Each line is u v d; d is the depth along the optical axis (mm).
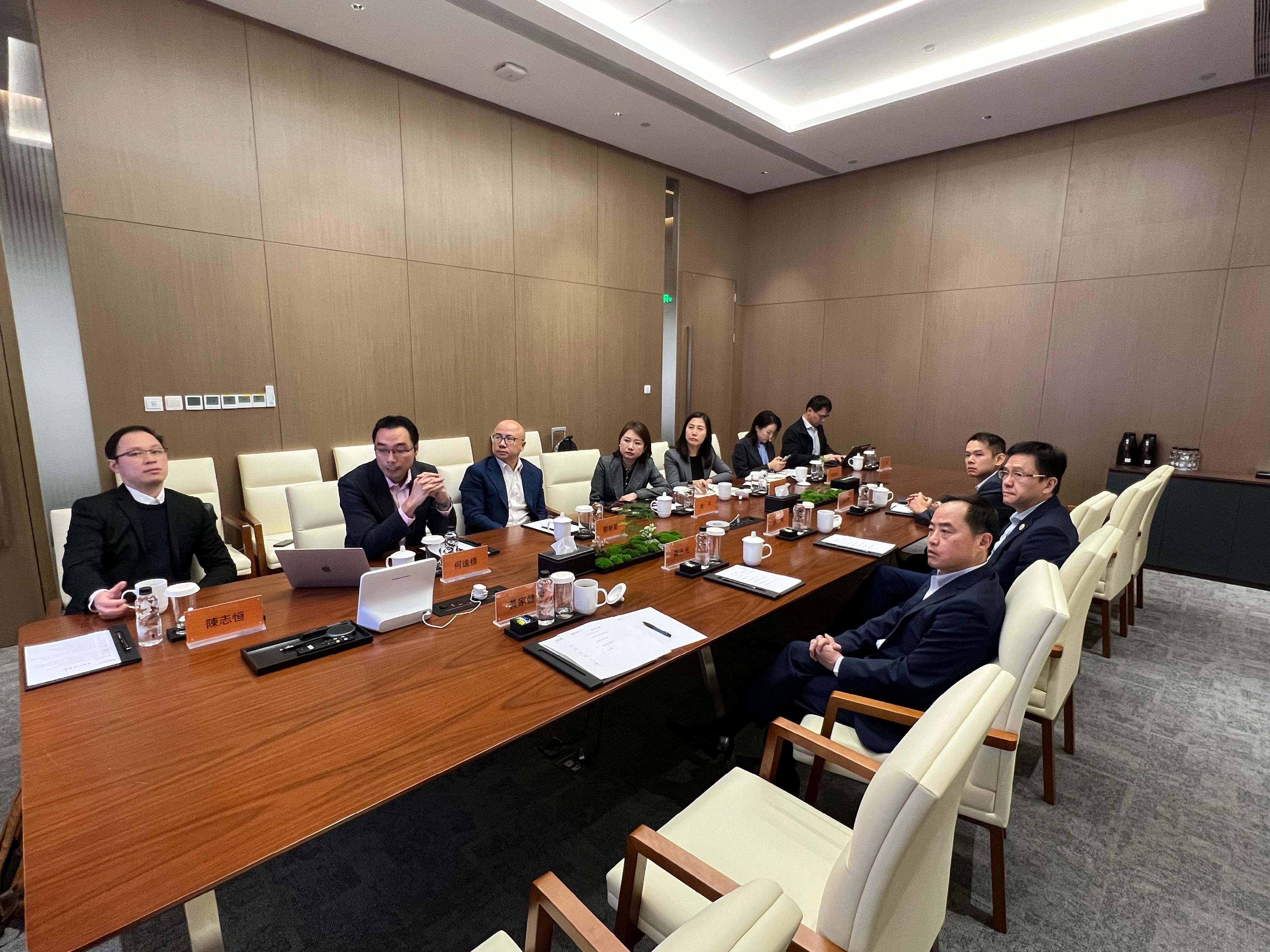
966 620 1680
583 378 5988
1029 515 2637
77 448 3389
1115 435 5270
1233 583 4531
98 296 3379
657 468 4176
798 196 7027
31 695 1420
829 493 3654
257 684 1482
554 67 4336
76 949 796
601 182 5863
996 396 5863
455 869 1835
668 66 4410
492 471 3428
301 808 1065
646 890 1214
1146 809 2150
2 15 2996
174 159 3553
